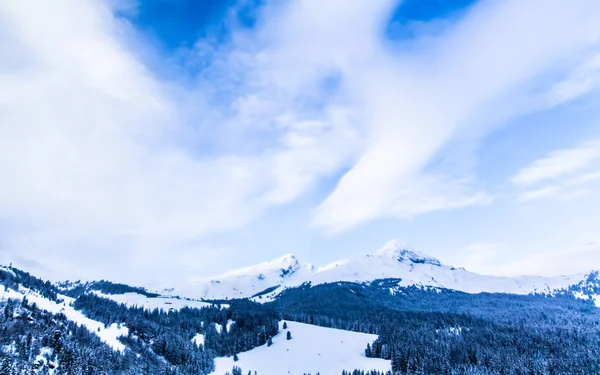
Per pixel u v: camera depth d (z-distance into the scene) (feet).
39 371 581.53
